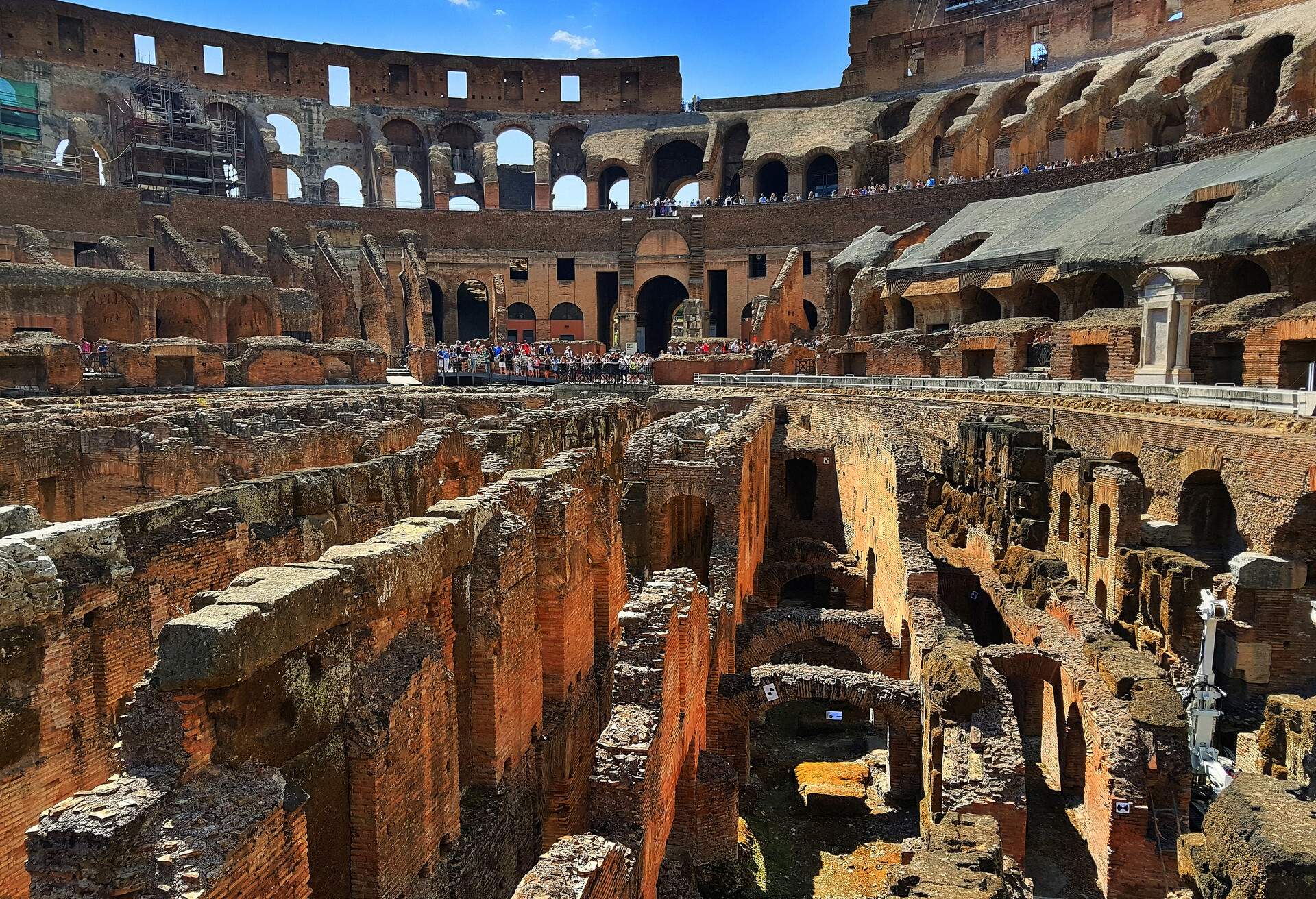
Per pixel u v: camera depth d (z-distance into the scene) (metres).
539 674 15.33
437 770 11.38
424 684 10.84
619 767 11.56
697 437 31.31
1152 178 58.22
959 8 97.06
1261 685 21.50
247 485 14.94
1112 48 84.56
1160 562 23.05
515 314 89.62
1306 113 60.62
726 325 88.56
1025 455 30.27
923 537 24.00
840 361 61.94
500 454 26.62
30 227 64.88
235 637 7.66
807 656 29.50
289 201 82.75
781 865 17.69
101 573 12.01
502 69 100.75
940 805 17.19
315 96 95.12
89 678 11.94
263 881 7.68
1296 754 16.48
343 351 57.47
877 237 74.62
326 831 9.28
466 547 12.86
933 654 18.59
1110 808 15.86
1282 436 21.80
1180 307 34.22
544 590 15.95
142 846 7.08
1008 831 15.35
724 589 22.02
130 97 82.81
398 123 98.69
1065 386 36.88
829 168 93.19
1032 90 85.25
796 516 43.16
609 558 19.45
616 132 97.25
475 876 11.87
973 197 74.81
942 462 38.97
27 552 10.84
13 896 10.59
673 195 102.81
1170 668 22.19
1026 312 55.97
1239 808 9.32
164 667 7.57
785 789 21.08
